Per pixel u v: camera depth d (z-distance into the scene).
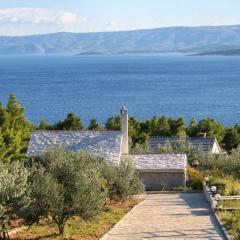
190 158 61.12
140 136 73.25
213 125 83.31
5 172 20.36
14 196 19.95
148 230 24.91
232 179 49.22
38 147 47.91
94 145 47.81
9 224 24.02
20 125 61.16
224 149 81.56
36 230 24.41
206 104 175.38
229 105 172.00
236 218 26.58
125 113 50.19
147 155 52.06
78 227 25.38
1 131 50.81
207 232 24.28
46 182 21.73
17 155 49.88
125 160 37.41
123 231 24.64
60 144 48.09
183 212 31.28
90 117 142.75
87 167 26.17
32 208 21.47
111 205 34.84
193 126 86.44
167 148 63.62
